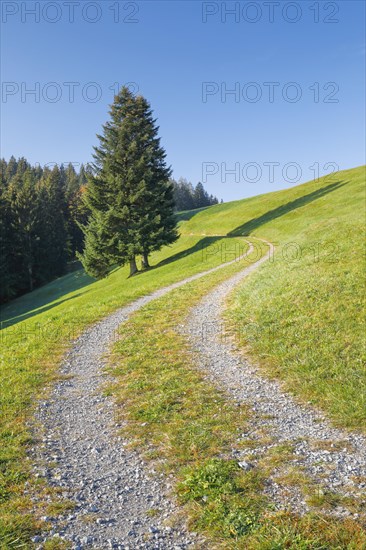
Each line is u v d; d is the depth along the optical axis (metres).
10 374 12.32
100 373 12.15
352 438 7.59
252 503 5.89
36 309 47.69
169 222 45.84
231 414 8.90
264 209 69.06
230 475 6.62
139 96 44.72
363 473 6.47
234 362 12.05
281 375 10.73
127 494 6.38
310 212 51.44
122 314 19.34
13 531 5.53
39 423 9.11
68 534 5.48
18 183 89.88
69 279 66.38
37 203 75.31
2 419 9.33
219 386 10.50
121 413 9.45
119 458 7.51
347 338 11.66
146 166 44.81
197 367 11.92
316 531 5.23
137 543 5.29
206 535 5.37
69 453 7.77
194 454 7.39
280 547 4.96
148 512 5.91
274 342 12.65
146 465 7.21
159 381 11.05
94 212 44.72
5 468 7.23
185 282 27.64
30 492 6.48
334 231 24.31
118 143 43.75
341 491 6.03
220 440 7.82
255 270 25.66
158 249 44.69
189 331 15.47
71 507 6.06
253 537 5.23
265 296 16.89
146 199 44.31
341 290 14.91
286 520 5.47
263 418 8.65
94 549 5.19
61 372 12.42
